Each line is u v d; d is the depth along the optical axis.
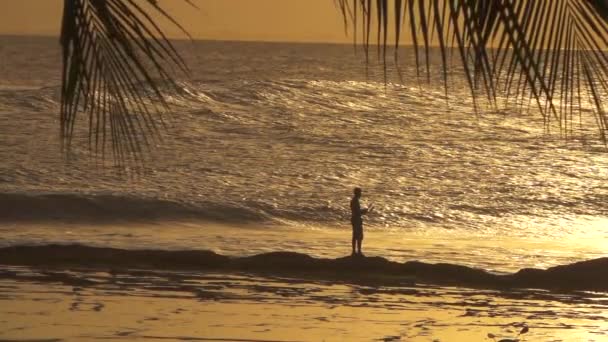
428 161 108.06
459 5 6.21
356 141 122.12
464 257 58.38
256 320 37.88
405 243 64.25
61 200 73.62
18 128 115.38
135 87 7.79
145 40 7.61
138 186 85.50
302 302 42.16
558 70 6.84
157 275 47.72
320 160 106.12
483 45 6.39
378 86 179.75
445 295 45.03
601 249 63.34
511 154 114.38
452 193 88.31
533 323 39.31
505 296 45.31
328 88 172.50
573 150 117.44
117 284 44.94
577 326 38.97
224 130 125.31
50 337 33.84
